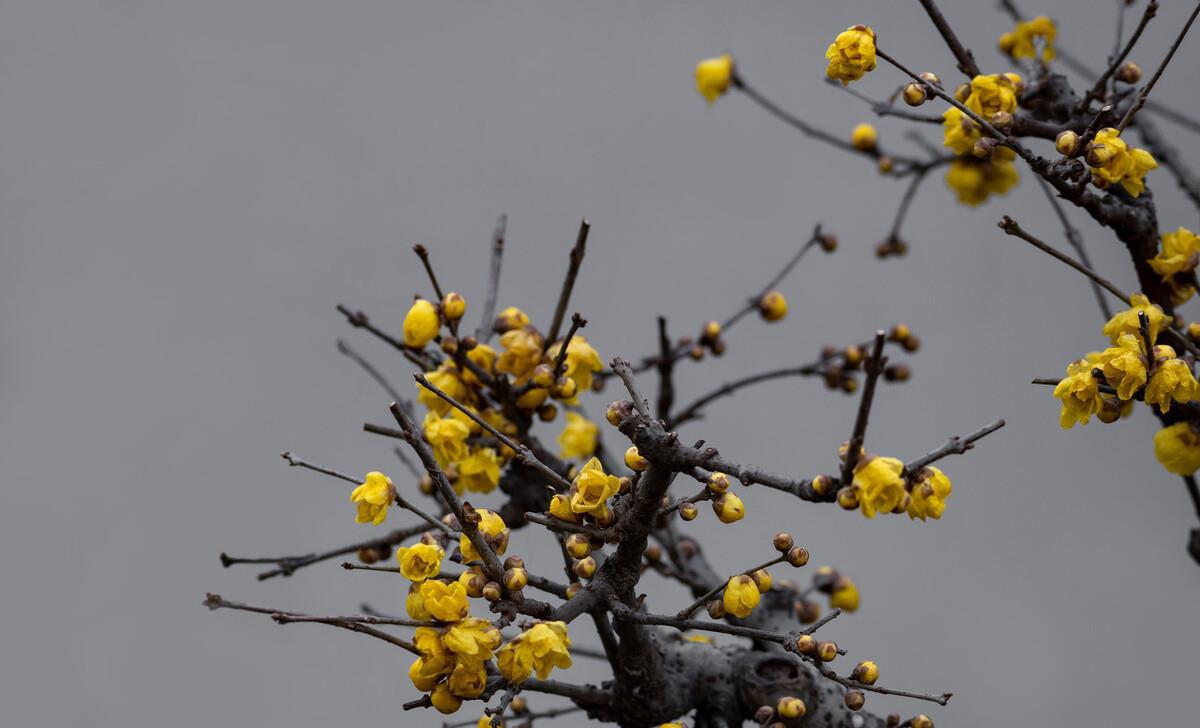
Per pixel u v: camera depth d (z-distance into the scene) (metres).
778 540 3.27
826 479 3.24
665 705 3.38
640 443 3.26
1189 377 3.27
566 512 3.29
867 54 3.33
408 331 3.41
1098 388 3.28
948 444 3.25
